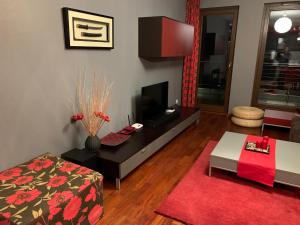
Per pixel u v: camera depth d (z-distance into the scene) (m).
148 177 2.66
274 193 2.38
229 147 2.77
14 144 2.03
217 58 5.34
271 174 2.30
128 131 3.15
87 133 2.77
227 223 1.96
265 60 4.85
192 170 2.82
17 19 1.89
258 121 4.41
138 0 3.38
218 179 2.62
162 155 3.22
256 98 5.02
